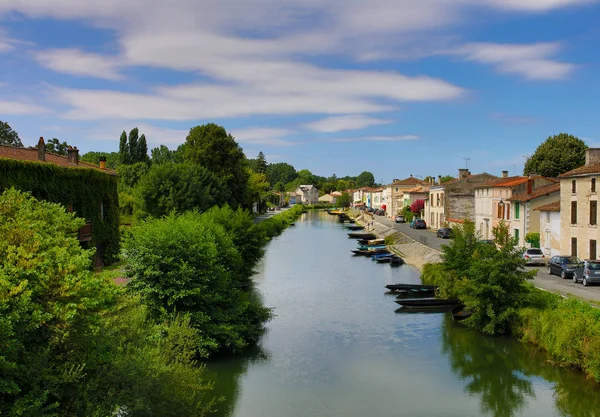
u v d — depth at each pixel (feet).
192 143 236.84
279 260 191.31
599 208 121.08
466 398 65.26
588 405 62.18
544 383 69.15
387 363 77.97
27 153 128.57
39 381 34.09
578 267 107.76
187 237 80.48
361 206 561.84
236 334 80.69
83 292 37.17
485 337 88.02
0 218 41.42
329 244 249.75
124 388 40.63
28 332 33.81
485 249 92.12
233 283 100.17
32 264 35.32
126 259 78.54
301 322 100.89
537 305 86.33
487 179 251.60
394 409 62.28
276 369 75.72
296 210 516.32
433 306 111.45
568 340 71.20
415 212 315.99
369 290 132.46
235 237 130.72
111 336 42.27
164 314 74.64
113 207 140.36
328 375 73.36
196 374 56.65
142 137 361.30
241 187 242.99
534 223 158.30
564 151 229.66
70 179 118.11
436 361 78.48
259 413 61.36
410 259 185.68
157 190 167.02
